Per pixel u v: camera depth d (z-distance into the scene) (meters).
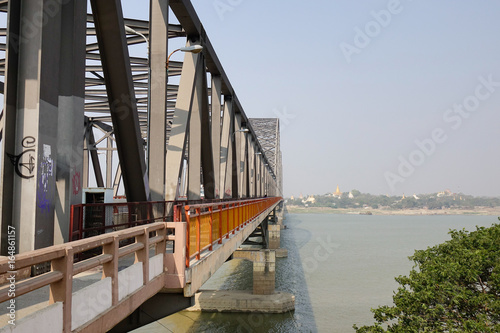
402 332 14.06
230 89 30.91
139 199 11.06
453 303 14.26
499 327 11.55
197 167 20.11
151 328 26.59
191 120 20.22
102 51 9.72
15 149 6.03
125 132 10.41
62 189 6.91
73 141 7.09
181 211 7.09
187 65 18.45
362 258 61.25
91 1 9.38
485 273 15.00
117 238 4.77
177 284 6.54
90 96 32.47
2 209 5.84
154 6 14.45
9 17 6.04
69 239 6.89
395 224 158.25
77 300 3.93
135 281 5.37
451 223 166.38
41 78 6.09
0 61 21.03
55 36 6.47
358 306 33.19
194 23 18.55
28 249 5.88
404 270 50.88
